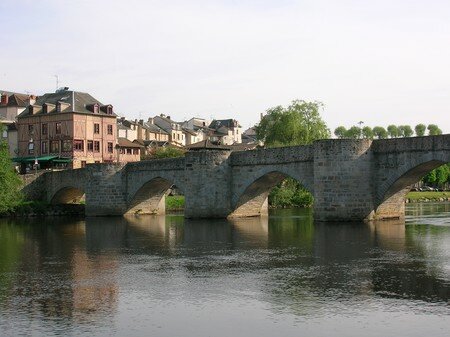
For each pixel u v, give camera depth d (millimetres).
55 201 91562
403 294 24984
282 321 21281
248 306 23438
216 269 31938
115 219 74312
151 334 20031
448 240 42750
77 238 49875
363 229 50500
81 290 26781
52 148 110562
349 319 21344
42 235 53156
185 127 184625
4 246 44719
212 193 68562
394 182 55188
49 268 33250
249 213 71500
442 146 50812
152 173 77000
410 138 53531
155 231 54812
